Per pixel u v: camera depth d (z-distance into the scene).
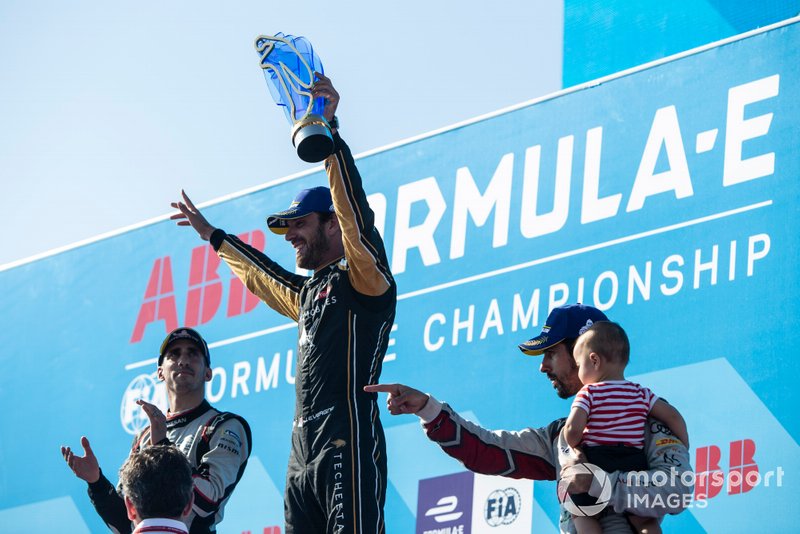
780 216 5.48
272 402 6.80
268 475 6.60
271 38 4.26
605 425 3.80
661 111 6.02
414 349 6.38
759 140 5.66
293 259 7.12
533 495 5.65
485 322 6.20
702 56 5.98
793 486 5.05
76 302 8.02
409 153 6.89
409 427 6.18
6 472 7.75
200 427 4.90
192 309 7.43
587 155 6.19
